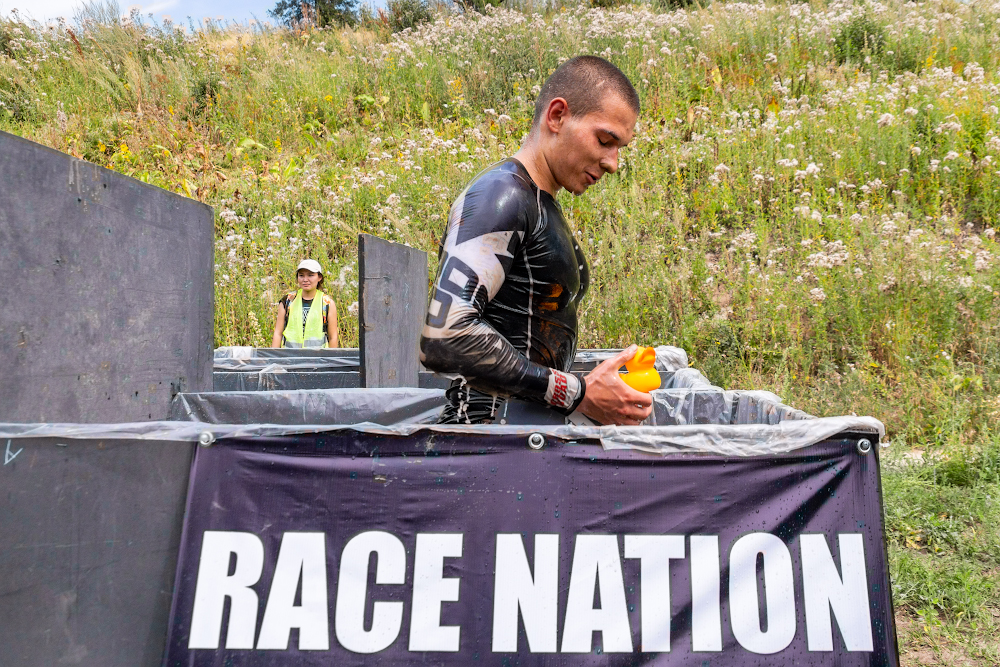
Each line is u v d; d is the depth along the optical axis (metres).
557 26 14.01
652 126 10.40
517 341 1.75
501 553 1.44
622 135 1.77
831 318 6.62
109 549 1.44
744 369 6.37
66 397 2.06
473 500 1.46
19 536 1.40
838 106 9.90
